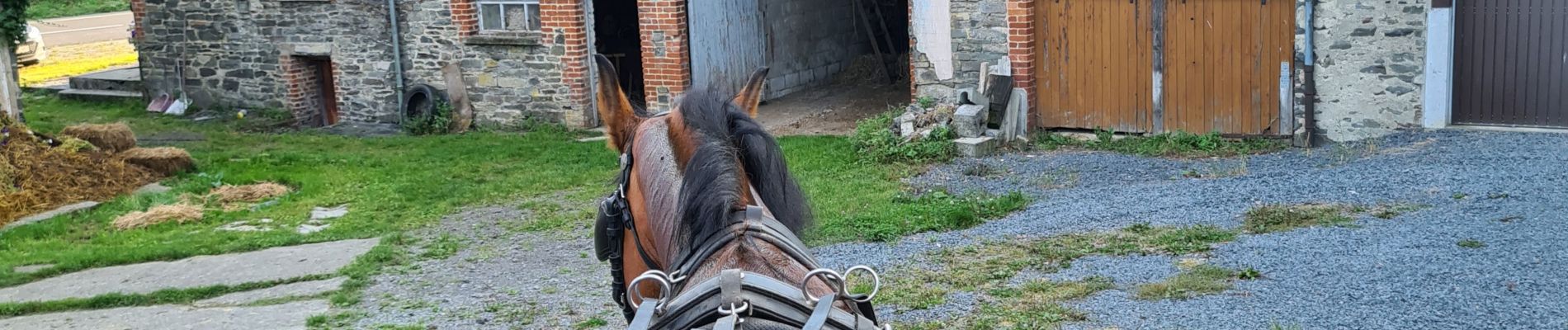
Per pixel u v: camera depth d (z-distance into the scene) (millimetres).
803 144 13570
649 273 3361
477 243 9953
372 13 16625
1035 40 13328
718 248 3479
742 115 3854
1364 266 7520
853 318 3303
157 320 8055
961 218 9609
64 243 10680
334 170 13477
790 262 3475
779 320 3172
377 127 16750
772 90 17375
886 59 18906
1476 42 11477
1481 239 7957
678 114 3881
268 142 15805
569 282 8492
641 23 15250
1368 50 11703
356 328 7629
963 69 13531
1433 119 11602
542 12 15570
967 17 13344
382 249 9578
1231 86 12469
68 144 12828
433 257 9500
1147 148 12398
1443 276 7203
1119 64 12969
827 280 3529
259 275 9109
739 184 3590
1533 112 11398
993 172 11688
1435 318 6473
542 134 15461
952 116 12914
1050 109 13477
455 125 16328
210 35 17938
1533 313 6453
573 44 15469
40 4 37000
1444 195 9344
